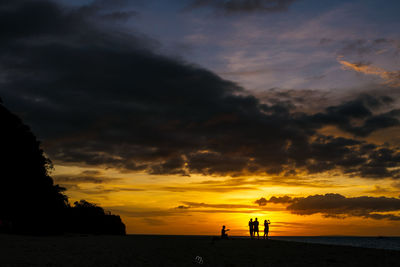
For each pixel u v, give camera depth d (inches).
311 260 882.1
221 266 762.2
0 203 2005.4
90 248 1141.1
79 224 2965.1
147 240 1780.3
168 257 919.0
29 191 2135.8
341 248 1299.2
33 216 2161.7
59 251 994.7
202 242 1625.2
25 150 2202.3
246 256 968.9
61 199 2422.5
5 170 2052.2
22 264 698.8
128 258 874.8
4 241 1262.3
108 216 3353.8
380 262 850.1
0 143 2069.4
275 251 1139.3
